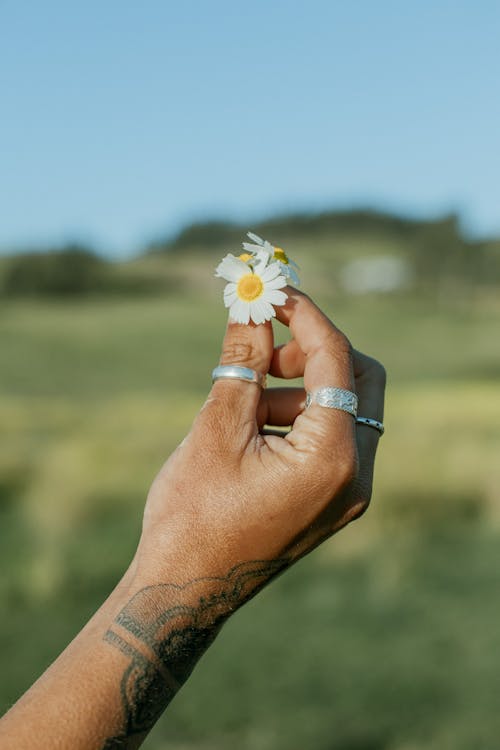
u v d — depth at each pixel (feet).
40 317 273.75
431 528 32.01
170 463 3.27
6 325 247.29
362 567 27.96
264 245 3.53
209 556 3.05
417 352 203.72
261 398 3.84
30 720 2.67
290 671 19.33
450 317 290.35
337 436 3.18
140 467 43.14
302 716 16.96
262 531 3.10
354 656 20.03
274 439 3.25
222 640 21.72
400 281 384.06
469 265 374.02
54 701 2.72
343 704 17.40
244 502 3.10
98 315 283.59
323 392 3.25
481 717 16.44
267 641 21.34
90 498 35.96
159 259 467.52
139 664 2.87
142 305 323.57
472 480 35.17
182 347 216.13
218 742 16.03
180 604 3.01
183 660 2.98
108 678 2.81
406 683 18.21
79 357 196.44
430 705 17.30
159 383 159.33
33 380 160.15
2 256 393.50
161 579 3.03
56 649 21.07
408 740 15.81
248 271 3.42
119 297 361.51
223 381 3.35
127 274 404.98
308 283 390.21
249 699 17.83
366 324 266.36
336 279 397.19
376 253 554.46
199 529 3.08
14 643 21.52
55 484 38.75
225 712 17.16
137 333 239.71
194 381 162.71
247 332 3.40
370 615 23.07
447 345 218.59
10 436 56.29
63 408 76.79
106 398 133.49
